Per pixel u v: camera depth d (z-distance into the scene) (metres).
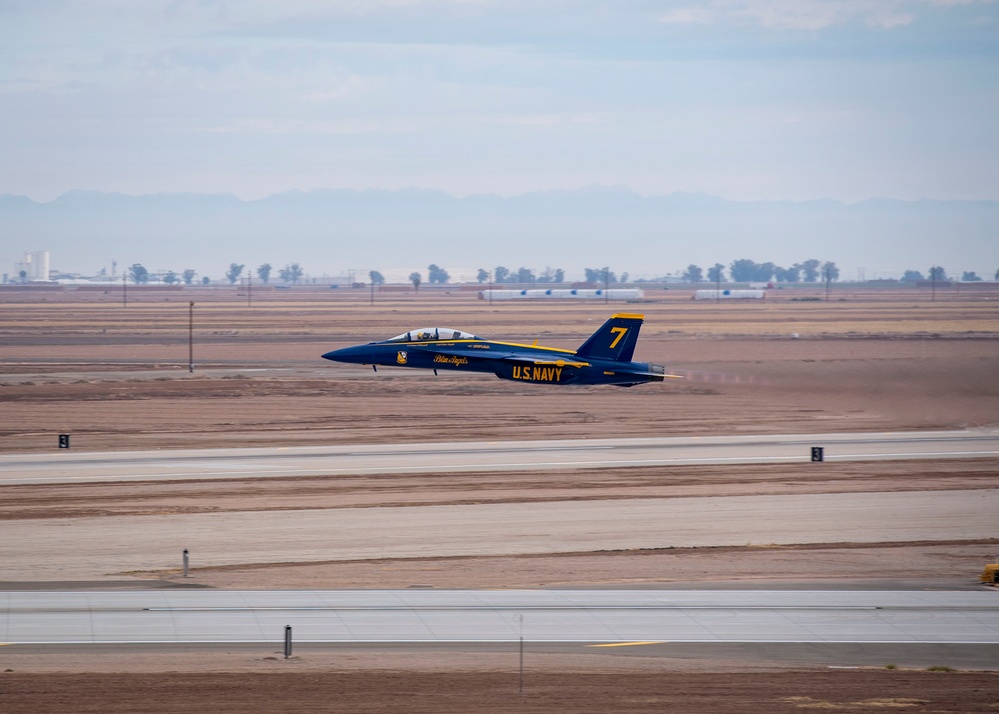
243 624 106.62
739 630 107.56
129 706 82.31
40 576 124.31
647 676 92.75
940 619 112.06
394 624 107.56
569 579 126.88
